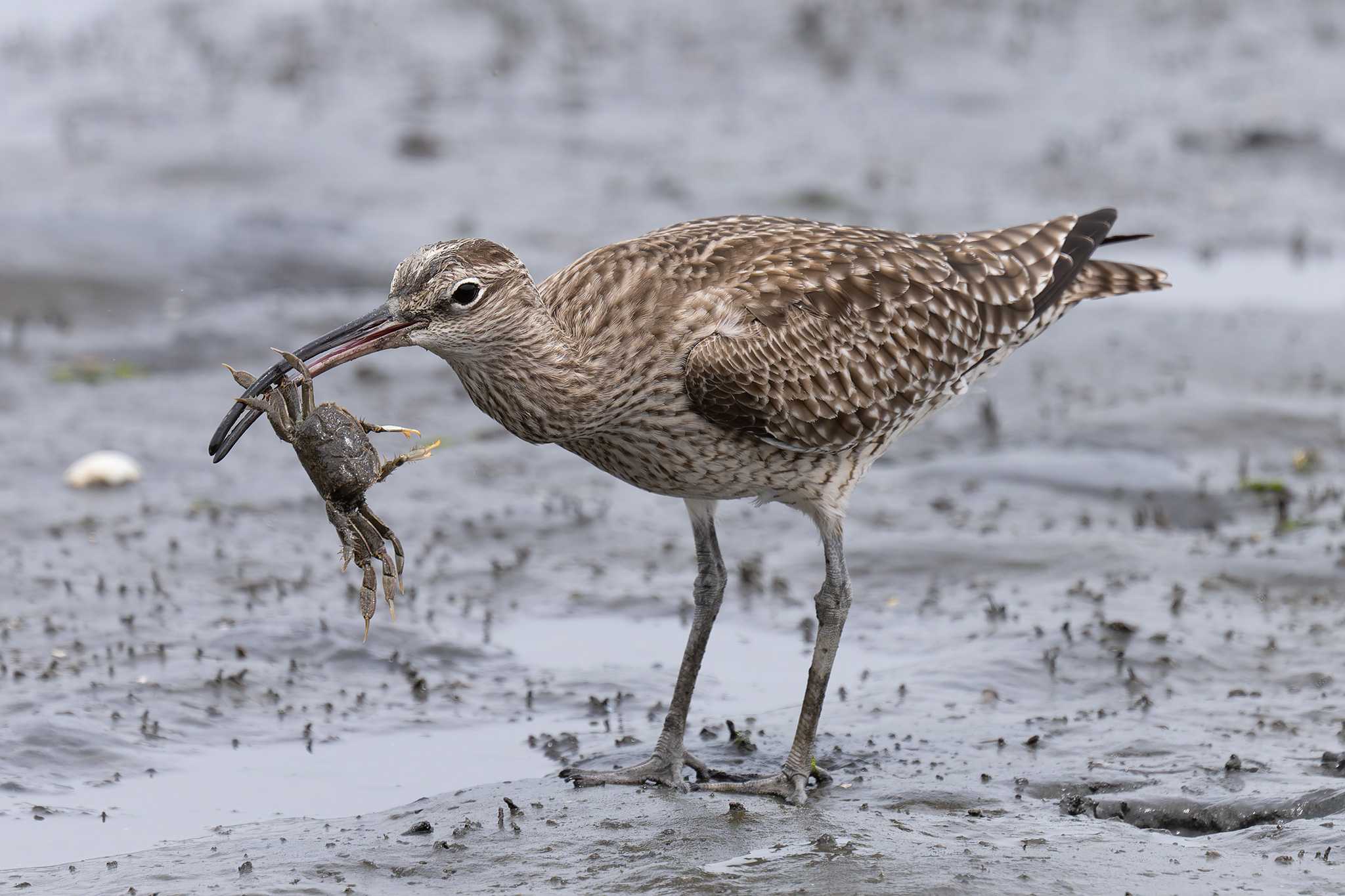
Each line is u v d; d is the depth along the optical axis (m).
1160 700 10.75
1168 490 15.45
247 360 20.23
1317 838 8.41
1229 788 9.20
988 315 11.13
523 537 14.63
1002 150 29.11
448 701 11.16
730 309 9.98
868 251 10.69
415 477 16.25
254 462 16.81
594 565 13.95
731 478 10.16
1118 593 12.74
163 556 13.86
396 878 8.20
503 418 9.86
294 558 13.95
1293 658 11.39
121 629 12.18
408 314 9.37
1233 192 27.41
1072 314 22.12
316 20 37.44
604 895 7.91
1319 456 16.38
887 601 13.03
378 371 19.81
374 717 10.86
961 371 11.05
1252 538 13.93
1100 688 11.01
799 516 15.17
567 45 35.41
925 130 30.20
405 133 29.83
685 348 9.82
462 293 9.34
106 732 10.40
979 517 14.89
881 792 9.36
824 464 10.37
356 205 26.44
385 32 36.56
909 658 11.84
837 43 34.56
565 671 11.70
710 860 8.33
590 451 10.27
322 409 9.10
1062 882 7.89
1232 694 10.84
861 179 27.53
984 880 7.92
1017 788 9.40
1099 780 9.41
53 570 13.45
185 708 10.83
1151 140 29.50
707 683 11.50
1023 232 11.61
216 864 8.41
